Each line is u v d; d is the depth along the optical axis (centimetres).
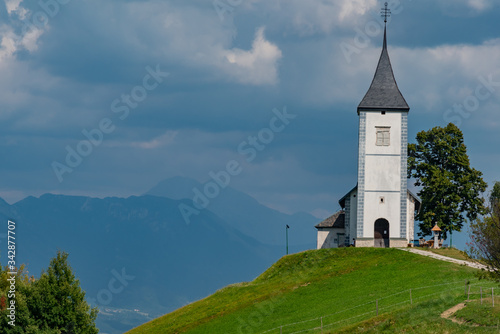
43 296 13512
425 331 10444
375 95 19462
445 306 11606
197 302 17962
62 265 13838
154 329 16150
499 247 10394
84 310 13712
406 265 16288
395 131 19288
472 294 12094
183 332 15012
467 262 16325
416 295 13238
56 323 13488
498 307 10962
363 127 19350
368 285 15050
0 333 13038
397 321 11338
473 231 10731
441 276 14550
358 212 19238
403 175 19188
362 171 19275
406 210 19150
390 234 19088
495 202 10900
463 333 10112
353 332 11669
